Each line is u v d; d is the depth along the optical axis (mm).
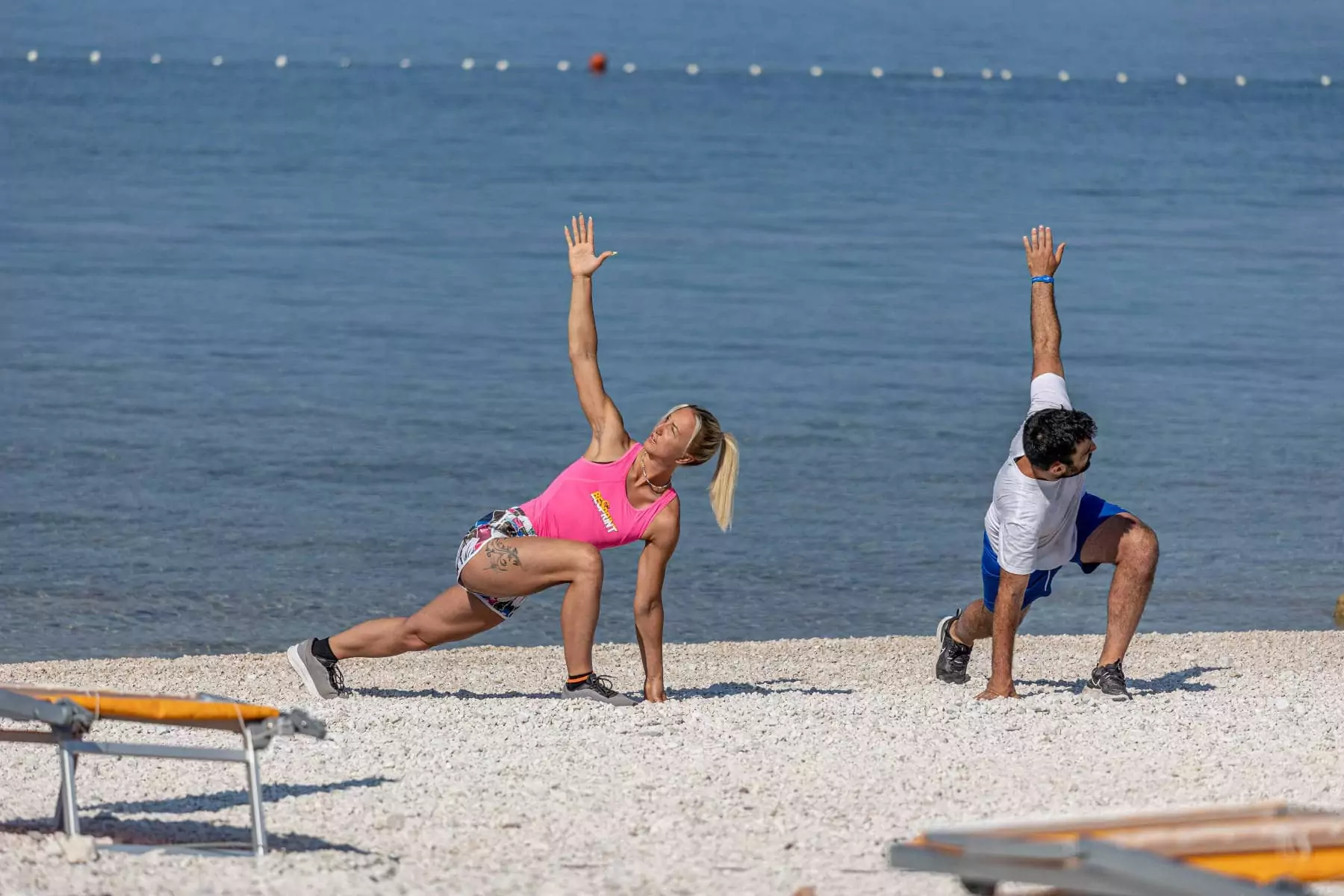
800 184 151125
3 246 99688
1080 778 17359
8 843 14016
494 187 143250
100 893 12531
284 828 15211
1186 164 180250
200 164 154375
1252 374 70688
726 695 24016
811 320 83062
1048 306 23656
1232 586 41125
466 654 30422
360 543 43312
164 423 56938
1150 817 11633
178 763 18125
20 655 33156
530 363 71188
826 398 64562
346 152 170000
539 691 25672
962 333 80312
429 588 39531
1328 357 75125
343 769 17828
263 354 70875
